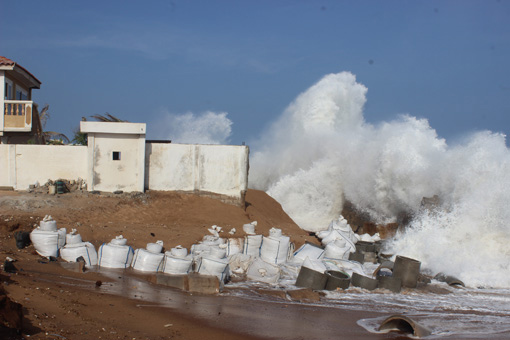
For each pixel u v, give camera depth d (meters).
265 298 12.83
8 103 26.12
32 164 22.12
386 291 14.67
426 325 11.35
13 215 17.86
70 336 8.16
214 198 23.23
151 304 11.15
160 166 23.05
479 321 12.03
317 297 13.31
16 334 7.65
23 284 10.84
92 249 15.04
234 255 15.92
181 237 17.78
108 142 22.11
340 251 17.42
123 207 20.47
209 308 11.38
